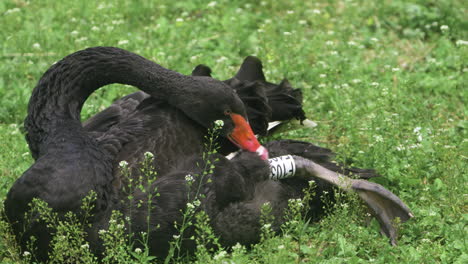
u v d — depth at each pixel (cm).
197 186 1541
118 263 1510
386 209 1745
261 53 2577
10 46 2584
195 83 1678
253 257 1596
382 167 1927
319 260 1552
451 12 2892
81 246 1419
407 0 3017
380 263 1553
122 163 1485
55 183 1452
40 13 2805
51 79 1658
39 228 1460
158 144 1596
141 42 2644
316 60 2614
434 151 1995
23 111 2266
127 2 2939
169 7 2986
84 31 2691
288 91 1933
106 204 1487
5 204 1507
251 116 1770
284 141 1884
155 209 1492
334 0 3061
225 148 1736
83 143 1535
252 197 1631
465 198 1797
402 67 2617
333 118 2281
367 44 2772
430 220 1695
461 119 2292
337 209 1644
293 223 1578
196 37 2728
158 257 1532
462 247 1585
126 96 1898
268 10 2995
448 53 2630
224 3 3017
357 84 2397
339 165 1872
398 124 2136
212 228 1560
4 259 1577
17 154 1969
